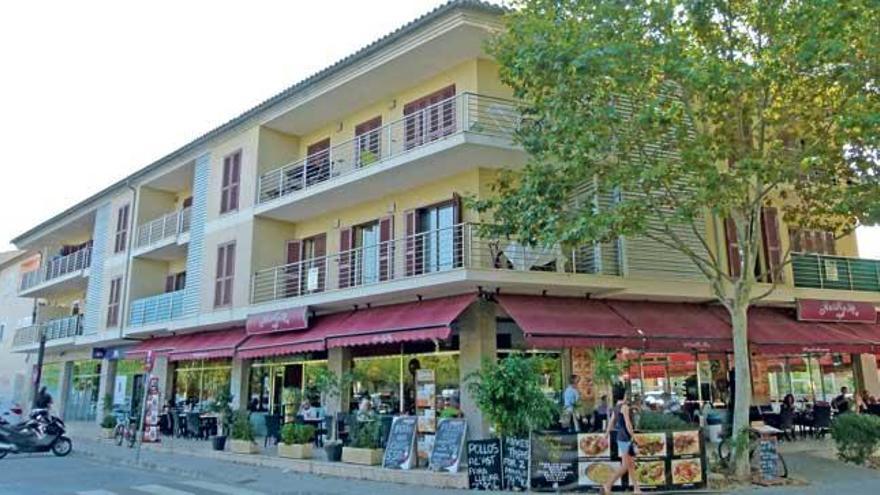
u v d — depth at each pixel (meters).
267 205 21.95
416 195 19.12
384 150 20.17
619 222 13.12
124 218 30.89
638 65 12.91
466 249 15.95
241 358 23.03
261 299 22.02
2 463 18.45
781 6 12.96
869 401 21.09
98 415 32.59
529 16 14.00
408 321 16.41
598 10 13.12
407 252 18.77
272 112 22.53
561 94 13.05
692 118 13.74
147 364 20.44
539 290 16.66
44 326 37.06
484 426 15.60
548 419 12.80
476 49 17.53
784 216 17.17
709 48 13.66
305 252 22.88
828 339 19.28
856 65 12.52
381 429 16.02
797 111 14.08
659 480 12.30
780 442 19.08
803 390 21.86
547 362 17.22
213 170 25.17
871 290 21.48
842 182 15.08
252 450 18.41
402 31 17.41
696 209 13.46
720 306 19.28
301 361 21.66
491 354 16.23
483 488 12.73
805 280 20.47
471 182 17.52
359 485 13.53
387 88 20.09
